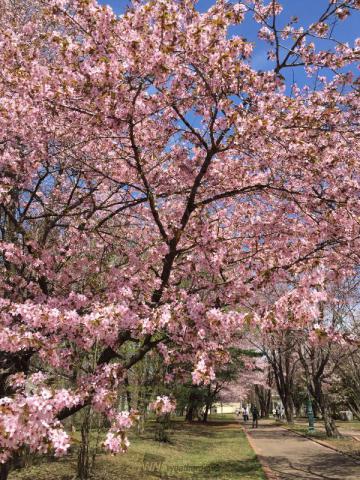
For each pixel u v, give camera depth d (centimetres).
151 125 693
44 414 344
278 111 635
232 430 2572
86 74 519
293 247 718
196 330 484
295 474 1106
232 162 756
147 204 802
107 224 816
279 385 3241
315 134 675
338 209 683
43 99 580
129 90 552
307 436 2070
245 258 659
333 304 1211
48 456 1133
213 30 539
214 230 634
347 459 1327
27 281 660
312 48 706
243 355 2381
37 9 970
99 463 1155
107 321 435
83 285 682
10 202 688
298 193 639
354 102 731
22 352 543
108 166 770
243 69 607
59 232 839
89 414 1013
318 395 2012
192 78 611
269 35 734
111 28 528
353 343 478
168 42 529
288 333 1864
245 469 1180
